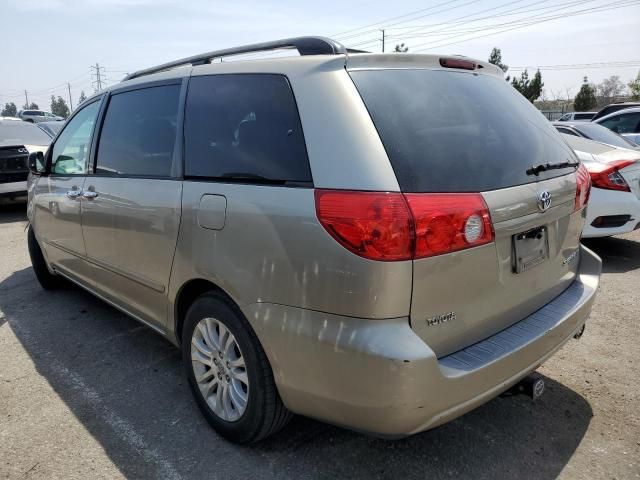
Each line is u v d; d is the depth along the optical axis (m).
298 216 2.01
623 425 2.68
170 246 2.66
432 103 2.22
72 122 3.99
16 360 3.53
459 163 2.06
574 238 2.79
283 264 2.06
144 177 2.91
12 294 4.86
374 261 1.83
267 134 2.26
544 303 2.55
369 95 2.08
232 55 2.75
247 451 2.52
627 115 10.02
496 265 2.14
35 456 2.52
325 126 2.05
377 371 1.85
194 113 2.67
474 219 1.98
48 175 4.15
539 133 2.63
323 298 1.95
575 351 3.48
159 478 2.35
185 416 2.83
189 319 2.66
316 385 2.05
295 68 2.26
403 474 2.35
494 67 2.86
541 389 2.41
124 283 3.21
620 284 4.76
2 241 7.11
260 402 2.31
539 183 2.34
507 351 2.11
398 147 1.96
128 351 3.63
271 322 2.13
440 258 1.91
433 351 1.92
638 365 3.28
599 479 2.30
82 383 3.21
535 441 2.56
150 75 3.18
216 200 2.37
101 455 2.52
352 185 1.91
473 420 2.74
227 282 2.31
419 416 1.89
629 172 5.21
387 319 1.86
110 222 3.18
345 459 2.45
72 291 4.92
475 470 2.37
